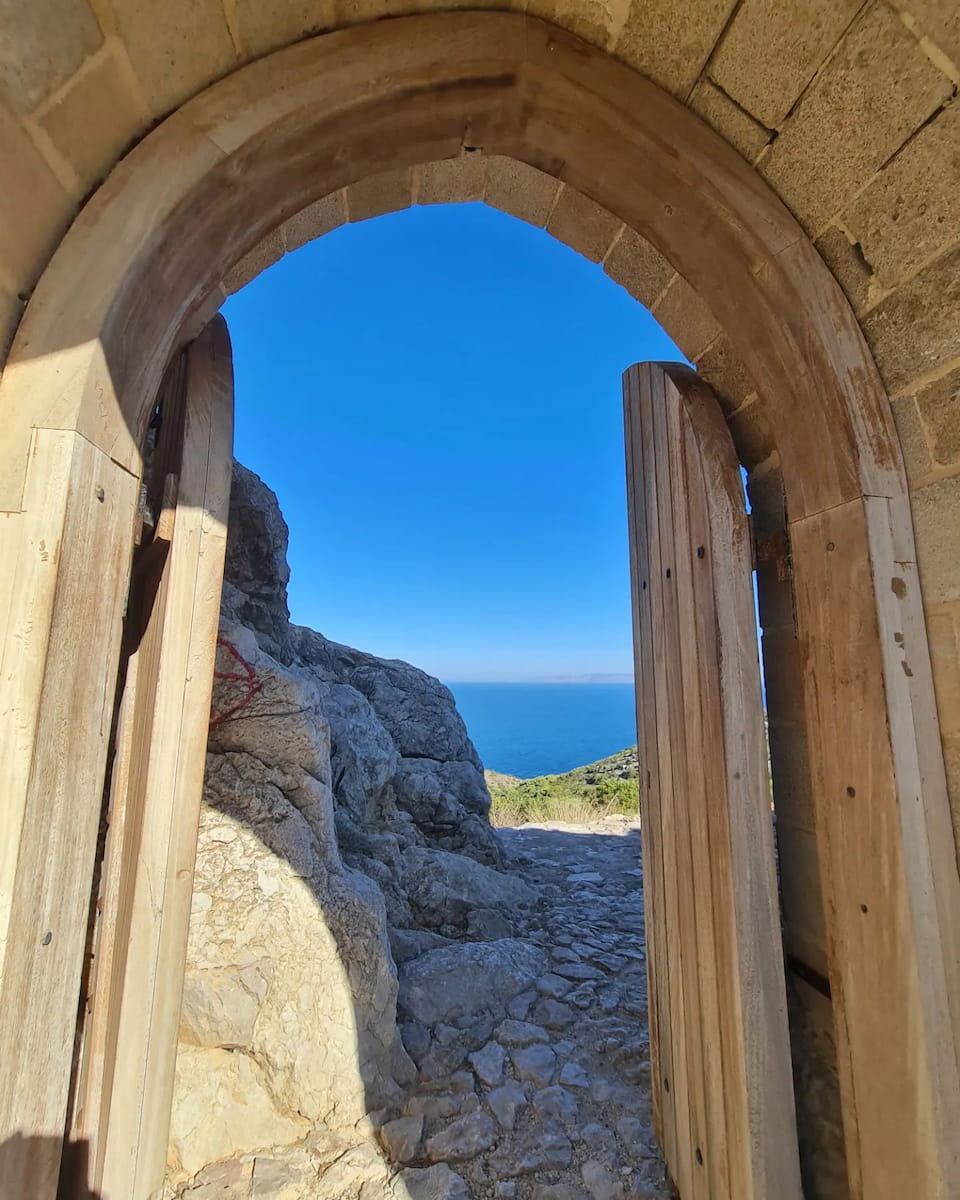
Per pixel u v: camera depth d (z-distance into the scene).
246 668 2.40
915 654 0.99
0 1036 0.67
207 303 1.36
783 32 0.91
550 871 4.32
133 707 1.22
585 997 2.57
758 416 1.41
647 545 1.81
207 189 0.90
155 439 1.49
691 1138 1.46
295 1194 1.62
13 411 0.76
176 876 1.28
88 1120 1.08
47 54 0.70
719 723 1.29
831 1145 1.19
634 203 1.17
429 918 3.12
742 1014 1.20
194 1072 1.79
